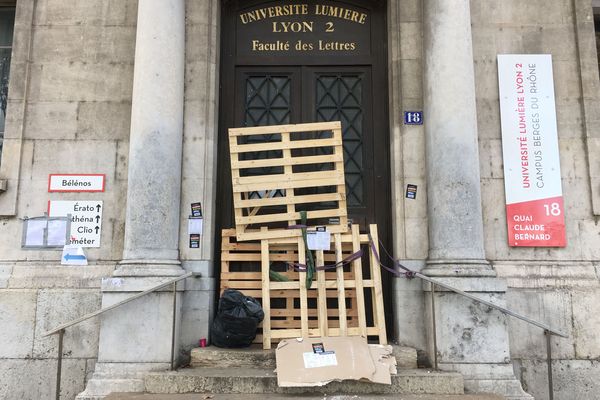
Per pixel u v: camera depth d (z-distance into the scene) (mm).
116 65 6430
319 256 5945
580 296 5875
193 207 6066
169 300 5465
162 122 5824
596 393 5715
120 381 5203
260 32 6879
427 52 6117
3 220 6133
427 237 6031
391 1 6555
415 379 5059
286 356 5164
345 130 6699
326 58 6824
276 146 6215
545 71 6363
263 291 5863
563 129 6289
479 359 5387
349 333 5770
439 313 5504
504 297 5477
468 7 6109
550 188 6148
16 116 6289
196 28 6379
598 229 6098
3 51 6801
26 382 5734
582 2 6504
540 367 5754
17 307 5848
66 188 6191
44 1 6551
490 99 6336
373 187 6570
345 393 4984
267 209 6477
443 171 5797
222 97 6691
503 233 6090
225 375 5059
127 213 5746
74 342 5777
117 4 6551
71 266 6004
